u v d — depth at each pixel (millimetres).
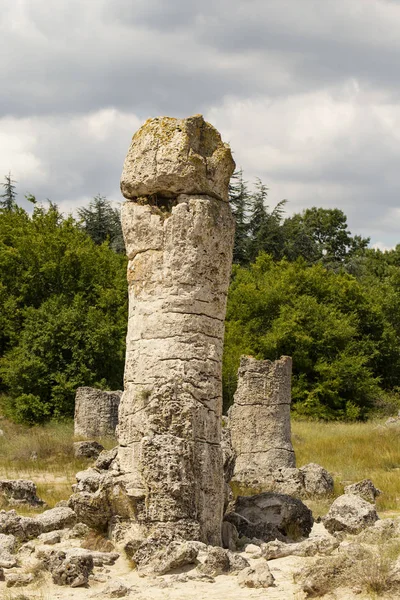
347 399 46375
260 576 9500
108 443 27781
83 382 37406
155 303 11719
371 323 51531
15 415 36750
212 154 12062
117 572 10453
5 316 41656
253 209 66375
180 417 11352
